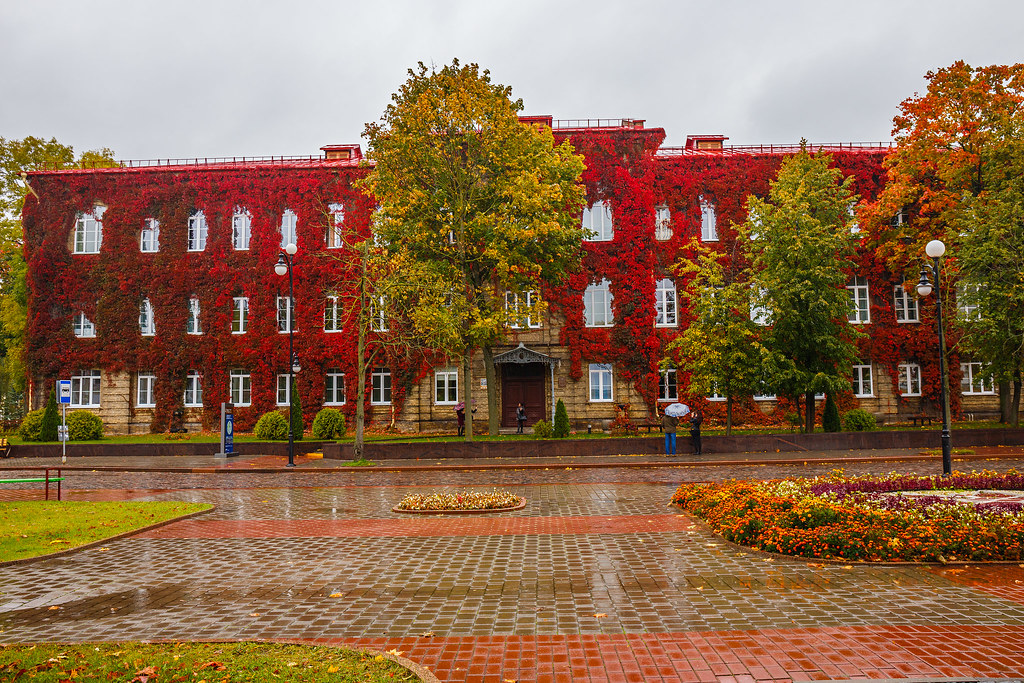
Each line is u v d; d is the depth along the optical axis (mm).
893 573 8602
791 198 27250
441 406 36812
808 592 7793
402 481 21062
